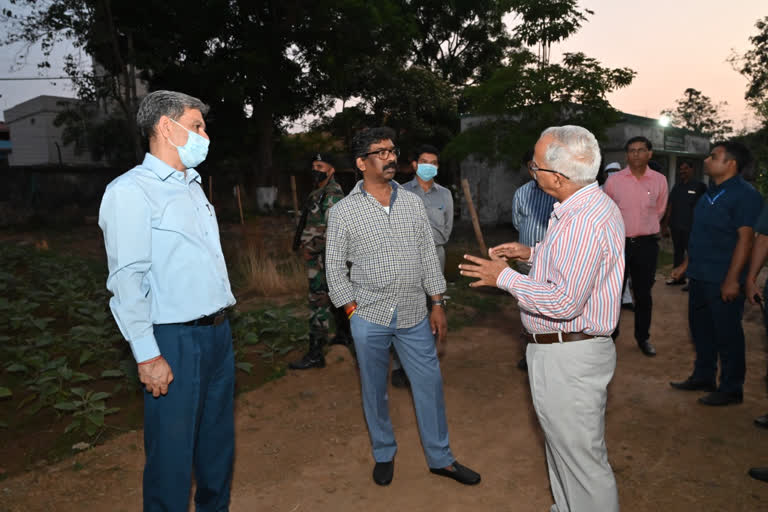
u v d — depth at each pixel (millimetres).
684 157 19766
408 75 24859
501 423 3592
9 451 3178
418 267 2727
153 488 2104
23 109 29359
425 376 2795
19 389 4078
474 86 12773
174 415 2074
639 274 4770
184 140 2086
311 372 4512
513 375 4461
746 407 3705
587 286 1867
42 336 4746
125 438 3354
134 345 1950
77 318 5883
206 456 2371
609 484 2049
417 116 25766
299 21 20422
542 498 2723
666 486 2791
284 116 23828
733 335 3639
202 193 2330
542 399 2078
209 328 2182
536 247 2176
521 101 11812
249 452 3229
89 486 2834
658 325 5828
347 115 25625
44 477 2904
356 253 2709
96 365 4602
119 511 2631
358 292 2732
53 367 3984
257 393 4094
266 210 21609
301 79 22609
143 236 1945
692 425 3467
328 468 3049
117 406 3824
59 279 7227
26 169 18734
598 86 11367
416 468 3041
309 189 26406
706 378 3980
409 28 22562
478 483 2863
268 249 11148
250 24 20453
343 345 5113
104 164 27953
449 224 4590
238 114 22297
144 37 19094
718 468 2949
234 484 2887
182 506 2127
